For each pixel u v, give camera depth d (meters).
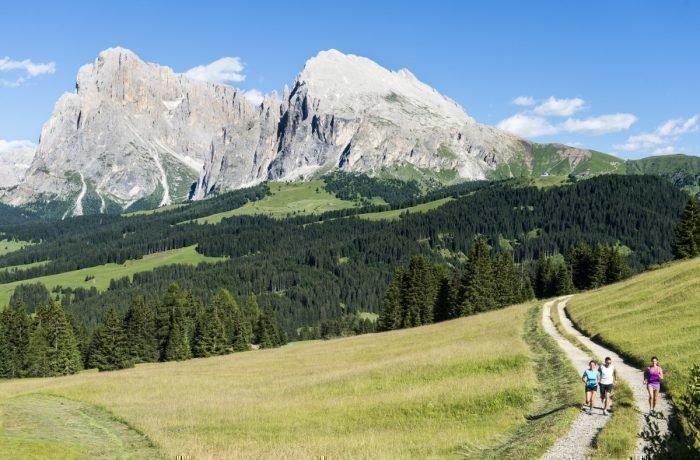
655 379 29.25
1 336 112.62
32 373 112.25
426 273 124.50
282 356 85.38
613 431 25.14
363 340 92.44
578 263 144.62
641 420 26.89
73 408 50.25
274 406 45.47
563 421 28.44
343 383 51.84
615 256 136.50
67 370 115.25
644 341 46.28
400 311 124.81
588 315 67.81
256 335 152.25
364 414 40.19
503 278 126.88
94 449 33.88
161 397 55.22
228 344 132.38
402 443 31.42
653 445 14.59
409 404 40.19
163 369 83.94
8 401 54.88
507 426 32.12
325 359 74.56
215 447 32.84
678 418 15.02
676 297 58.94
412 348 70.88
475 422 34.84
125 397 55.62
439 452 28.31
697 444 14.91
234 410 44.78
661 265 103.06
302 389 52.34
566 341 55.56
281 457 28.84
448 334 77.75
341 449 30.41
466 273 118.44
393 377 50.59
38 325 119.75
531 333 63.91
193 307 139.88
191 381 65.12
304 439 34.38
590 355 47.12
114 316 117.50
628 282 86.94
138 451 33.34
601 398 30.67
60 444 33.69
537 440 26.06
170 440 35.12
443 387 42.94
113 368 114.81
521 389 38.69
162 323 126.81
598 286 136.12
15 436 35.41
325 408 42.97
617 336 51.22
